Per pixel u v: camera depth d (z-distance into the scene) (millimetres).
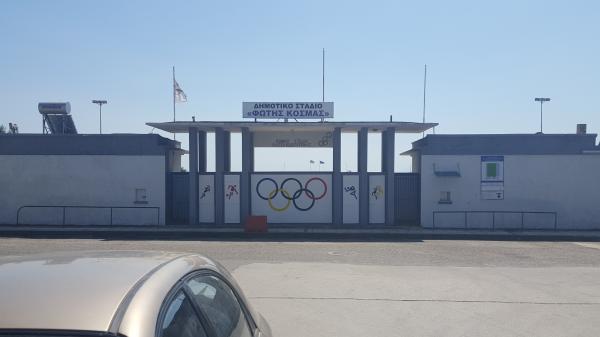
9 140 27844
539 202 27344
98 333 2262
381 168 29125
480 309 8742
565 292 10055
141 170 27641
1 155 27875
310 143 29938
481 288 10352
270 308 8734
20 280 2783
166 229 25141
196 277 3424
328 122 26391
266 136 30094
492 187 27375
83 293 2592
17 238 20906
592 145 27328
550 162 27406
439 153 27500
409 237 23266
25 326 2281
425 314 8430
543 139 27422
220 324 3363
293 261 14258
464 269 12766
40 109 32938
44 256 3494
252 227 24188
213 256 15312
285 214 28016
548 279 11398
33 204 27781
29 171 27812
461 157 27484
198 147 30047
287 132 29781
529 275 11891
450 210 27359
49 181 27797
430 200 27438
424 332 7516
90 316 2369
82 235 22594
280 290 10031
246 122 26578
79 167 27781
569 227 27281
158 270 3094
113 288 2678
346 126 26906
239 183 27766
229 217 27734
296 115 26984
